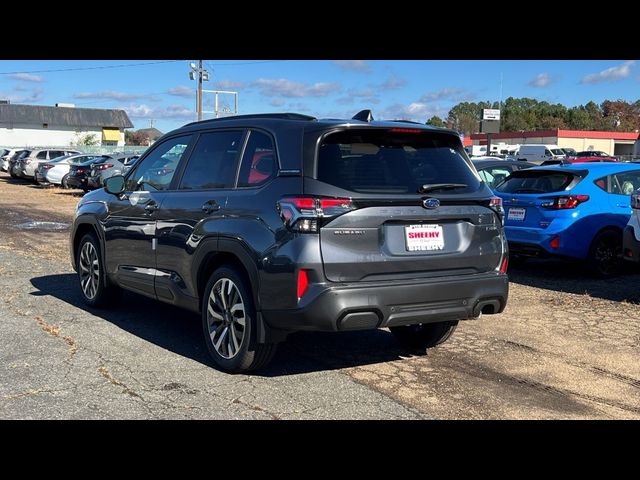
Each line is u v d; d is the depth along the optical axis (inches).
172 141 235.5
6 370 192.5
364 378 192.5
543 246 339.9
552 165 366.0
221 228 188.4
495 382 191.5
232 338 189.9
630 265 378.6
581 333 245.4
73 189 1181.7
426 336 221.0
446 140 197.6
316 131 175.5
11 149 1732.3
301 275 165.9
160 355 209.9
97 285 266.4
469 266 187.0
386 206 172.7
